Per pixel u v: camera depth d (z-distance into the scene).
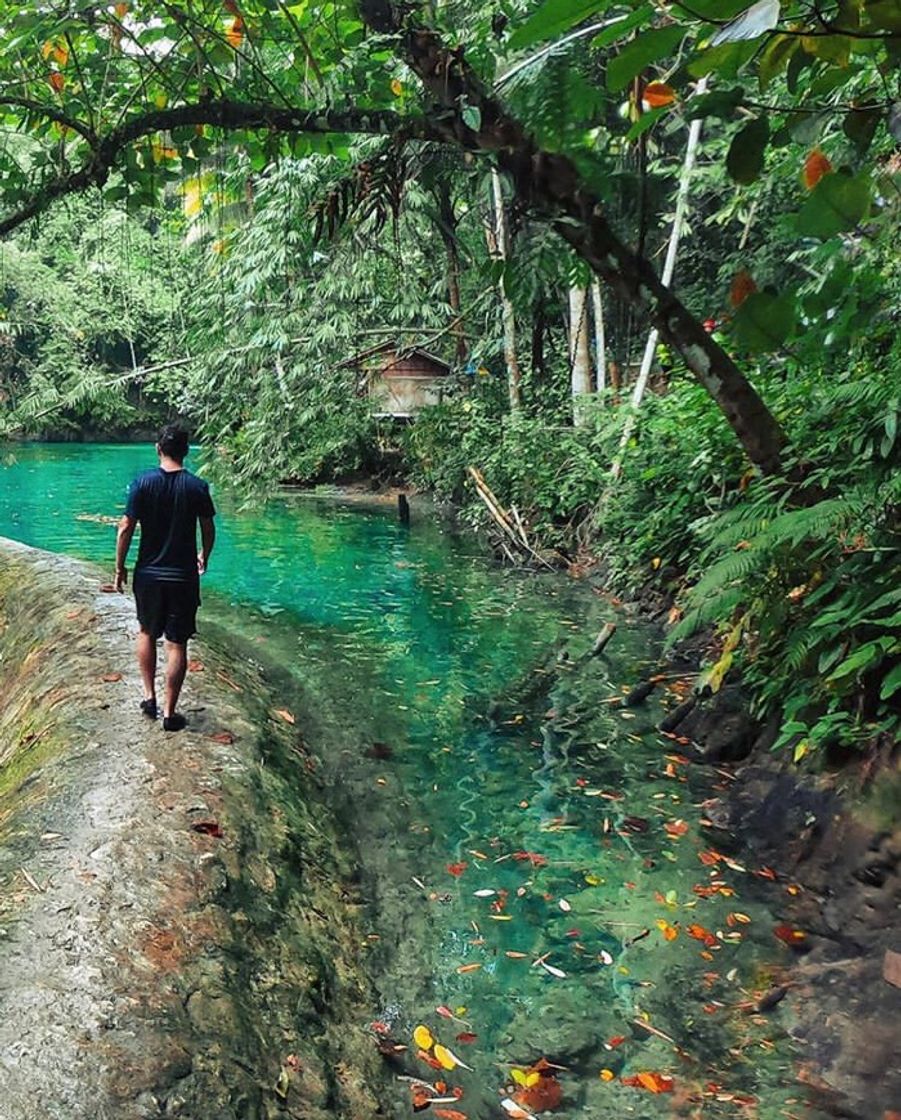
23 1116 2.13
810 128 1.95
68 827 3.55
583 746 5.48
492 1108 2.72
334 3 3.90
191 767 4.21
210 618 8.60
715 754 5.18
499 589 9.87
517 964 3.43
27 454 25.05
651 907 3.77
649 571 8.52
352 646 7.67
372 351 10.50
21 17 3.71
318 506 16.69
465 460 13.76
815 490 4.49
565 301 11.66
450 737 5.68
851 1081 2.72
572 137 2.77
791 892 3.80
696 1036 3.01
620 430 8.99
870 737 3.90
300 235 8.34
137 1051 2.42
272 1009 2.85
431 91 3.22
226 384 10.05
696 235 10.02
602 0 1.17
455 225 10.26
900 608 3.92
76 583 7.59
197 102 4.45
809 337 2.83
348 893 3.89
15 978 2.60
